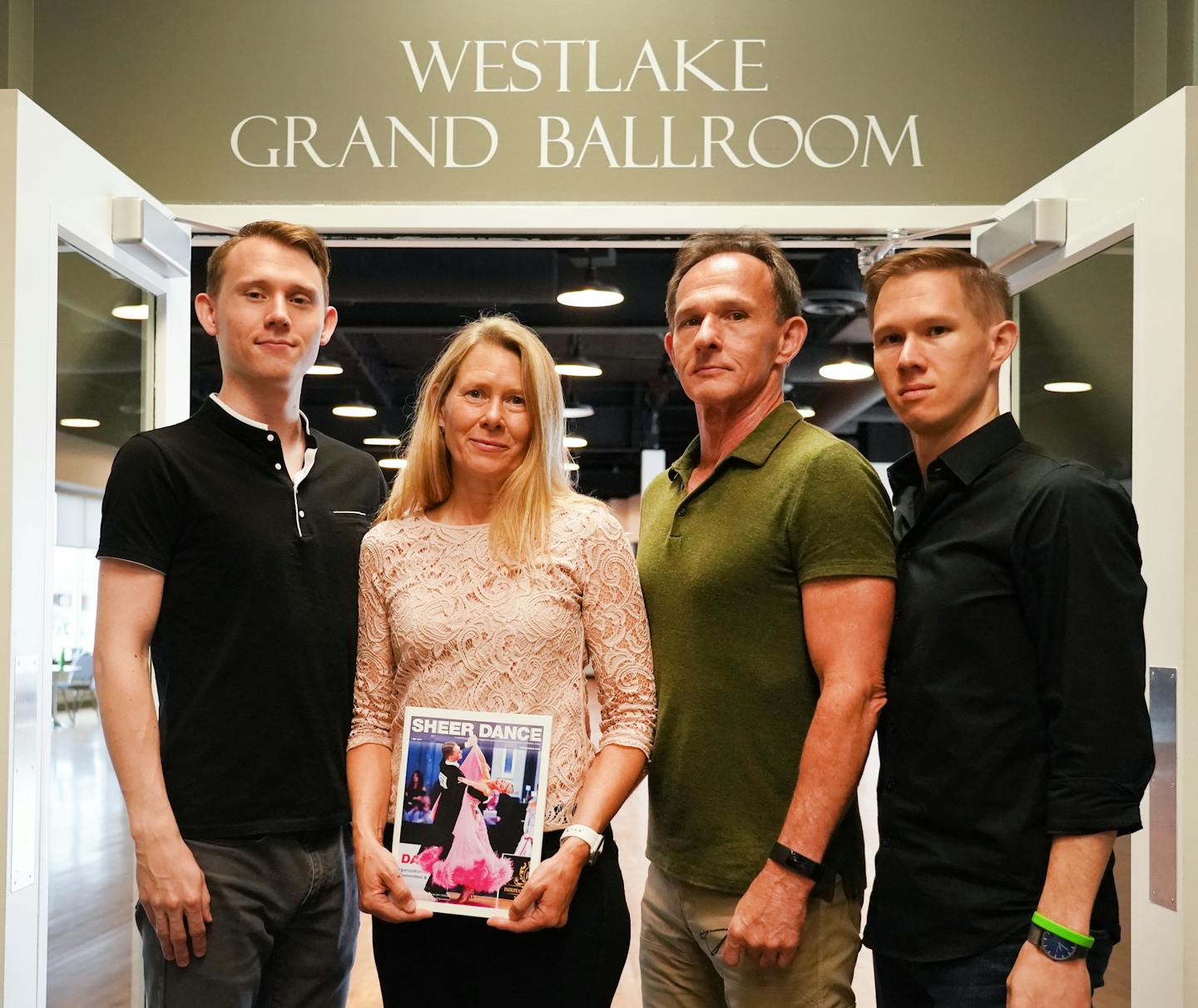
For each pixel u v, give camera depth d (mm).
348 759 1792
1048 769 1545
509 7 2809
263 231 2025
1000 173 2811
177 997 1887
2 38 2738
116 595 1907
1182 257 2025
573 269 6605
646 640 1759
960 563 1619
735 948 1696
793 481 1787
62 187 2180
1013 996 1475
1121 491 1542
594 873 1654
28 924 2010
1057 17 2807
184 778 1919
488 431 1739
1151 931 2000
